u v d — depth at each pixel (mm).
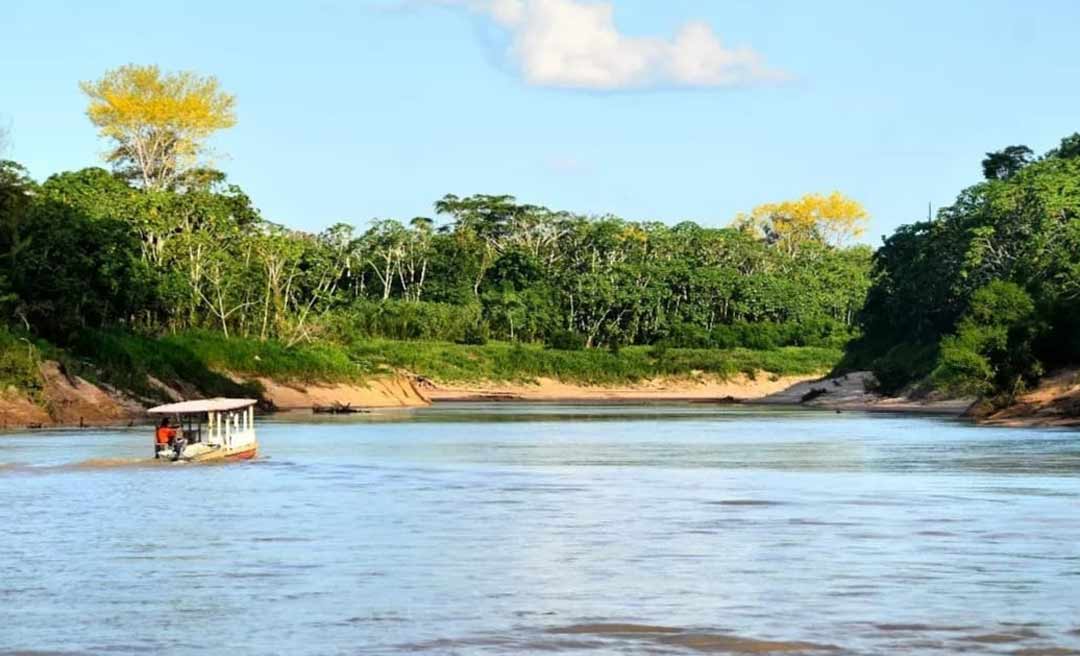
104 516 39375
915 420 99500
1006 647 22078
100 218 112375
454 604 25938
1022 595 26438
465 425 93312
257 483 49438
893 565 30062
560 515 39406
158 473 53438
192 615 24969
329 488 47531
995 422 91375
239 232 131375
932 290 138500
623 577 28766
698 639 22812
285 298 133375
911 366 137625
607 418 105625
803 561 30703
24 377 88750
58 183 127438
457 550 32562
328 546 33250
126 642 22844
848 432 82250
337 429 87375
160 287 115500
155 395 101875
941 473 52094
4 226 100438
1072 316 94312
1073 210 127812
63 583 28234
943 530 35656
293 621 24438
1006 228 131125
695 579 28484
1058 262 106500
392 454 63781
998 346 96000
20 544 33688
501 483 49219
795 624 23906
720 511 40219
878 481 49031
